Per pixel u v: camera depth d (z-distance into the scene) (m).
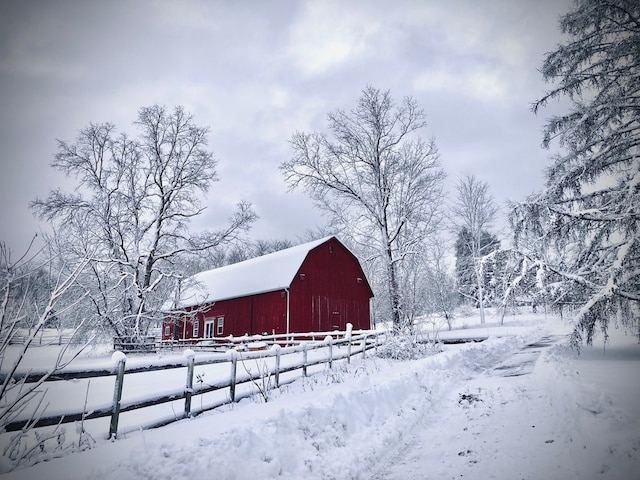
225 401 7.64
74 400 8.30
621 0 10.30
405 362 15.17
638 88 10.09
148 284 26.72
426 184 27.22
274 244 76.25
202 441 4.94
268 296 27.45
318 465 5.25
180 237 28.28
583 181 10.74
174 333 29.38
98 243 24.81
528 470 4.82
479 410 7.92
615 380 7.56
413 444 6.29
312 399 7.54
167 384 10.93
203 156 28.94
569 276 10.53
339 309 29.42
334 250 30.28
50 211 23.67
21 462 4.31
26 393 4.45
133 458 4.44
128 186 27.84
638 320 9.77
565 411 6.59
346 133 27.67
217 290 32.75
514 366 13.38
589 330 9.70
